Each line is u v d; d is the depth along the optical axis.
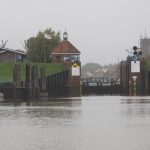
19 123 72.19
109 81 192.00
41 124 70.88
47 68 172.38
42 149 51.56
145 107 101.50
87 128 66.44
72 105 109.06
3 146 53.28
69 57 185.50
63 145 53.72
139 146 52.88
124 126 68.31
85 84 183.00
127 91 178.25
